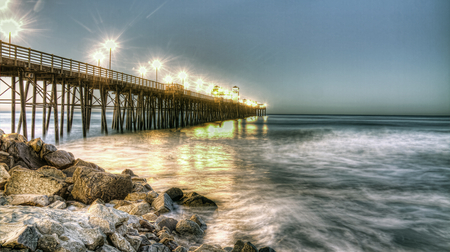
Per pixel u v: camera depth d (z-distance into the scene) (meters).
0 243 3.12
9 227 3.49
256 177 12.22
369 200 9.00
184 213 7.25
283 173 13.23
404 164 16.17
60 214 4.39
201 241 5.80
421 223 7.10
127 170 10.10
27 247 3.14
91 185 6.52
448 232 6.59
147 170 13.21
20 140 8.94
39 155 8.43
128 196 7.18
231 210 7.75
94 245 3.84
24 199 5.39
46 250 3.35
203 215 7.25
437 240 6.18
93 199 6.45
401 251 5.70
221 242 5.79
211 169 13.77
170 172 12.83
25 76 17.48
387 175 13.11
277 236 6.21
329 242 6.00
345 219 7.30
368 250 5.70
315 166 15.23
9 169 7.11
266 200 8.79
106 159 16.19
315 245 5.86
